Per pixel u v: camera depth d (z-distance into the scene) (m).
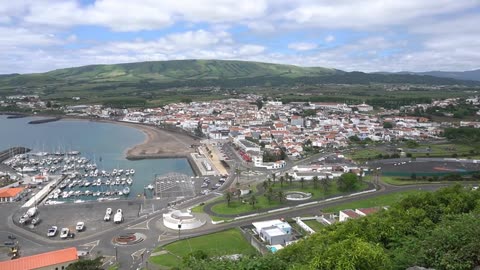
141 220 163.25
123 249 134.12
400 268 50.62
